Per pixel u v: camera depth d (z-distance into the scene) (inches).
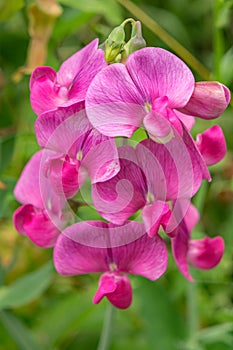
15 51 14.6
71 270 8.4
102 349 9.9
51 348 12.6
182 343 11.4
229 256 12.7
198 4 15.8
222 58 12.4
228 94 7.9
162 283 12.9
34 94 8.2
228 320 11.6
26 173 9.0
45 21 12.0
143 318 11.4
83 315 12.5
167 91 7.8
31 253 13.2
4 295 11.2
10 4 12.3
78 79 8.1
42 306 13.3
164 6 15.8
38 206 8.9
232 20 14.3
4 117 13.5
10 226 12.8
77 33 13.8
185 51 12.4
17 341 11.5
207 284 13.2
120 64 7.7
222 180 13.7
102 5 12.6
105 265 8.4
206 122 12.8
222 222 14.0
